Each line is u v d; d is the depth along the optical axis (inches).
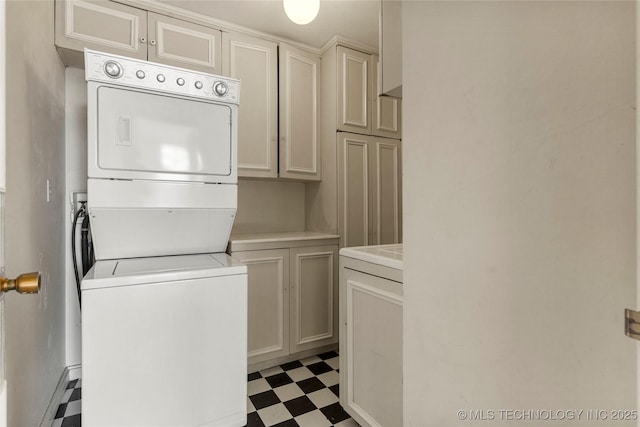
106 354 51.3
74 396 74.4
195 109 68.9
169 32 84.0
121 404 52.1
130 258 70.5
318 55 108.3
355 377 61.8
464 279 32.7
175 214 68.8
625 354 20.9
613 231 21.4
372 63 109.2
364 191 107.1
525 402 27.0
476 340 31.4
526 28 26.8
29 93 54.2
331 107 104.2
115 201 61.2
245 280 63.1
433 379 36.8
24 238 50.9
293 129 102.5
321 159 109.0
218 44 90.7
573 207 23.6
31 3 55.6
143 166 63.7
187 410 57.0
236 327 61.9
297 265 93.7
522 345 27.2
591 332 22.7
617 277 21.2
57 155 72.6
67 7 71.9
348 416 67.7
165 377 55.4
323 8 85.9
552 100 24.9
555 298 24.8
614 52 21.2
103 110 60.2
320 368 89.3
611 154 21.4
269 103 98.2
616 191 21.2
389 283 53.0
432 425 36.9
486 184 30.3
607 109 21.6
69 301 81.1
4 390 24.1
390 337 53.1
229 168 72.9
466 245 32.5
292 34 99.3
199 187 69.4
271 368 89.2
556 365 24.8
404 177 40.8
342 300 65.2
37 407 57.2
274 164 99.0
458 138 33.2
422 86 37.8
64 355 78.7
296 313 93.4
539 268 25.9
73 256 77.7
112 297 51.8
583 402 23.2
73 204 81.6
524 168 27.0
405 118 40.5
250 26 94.3
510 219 28.1
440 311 35.7
